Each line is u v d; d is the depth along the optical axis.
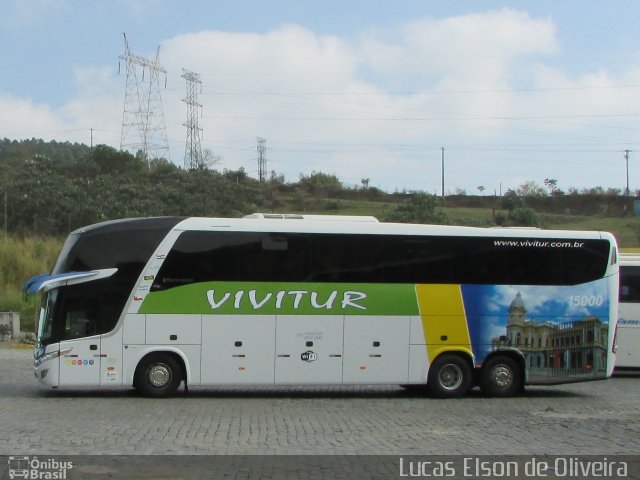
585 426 13.34
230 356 16.73
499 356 17.88
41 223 48.88
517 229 18.22
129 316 16.56
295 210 63.56
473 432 12.55
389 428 12.94
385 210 61.03
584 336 18.14
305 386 20.17
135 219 17.09
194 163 81.75
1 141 116.56
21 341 29.36
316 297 17.09
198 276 16.80
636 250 24.41
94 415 14.09
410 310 17.44
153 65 79.81
